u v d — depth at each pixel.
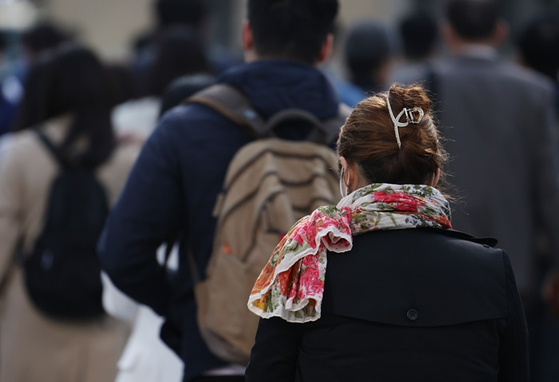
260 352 6.68
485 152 13.31
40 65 13.51
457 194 13.27
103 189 12.30
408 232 6.64
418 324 6.42
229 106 9.02
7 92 19.45
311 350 6.54
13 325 12.35
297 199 8.87
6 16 30.91
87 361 12.44
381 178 6.66
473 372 6.46
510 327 6.63
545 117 13.46
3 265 12.16
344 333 6.45
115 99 12.66
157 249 9.08
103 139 12.45
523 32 16.41
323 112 9.23
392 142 6.61
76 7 46.81
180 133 8.98
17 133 13.52
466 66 13.52
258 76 9.18
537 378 15.26
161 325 9.46
